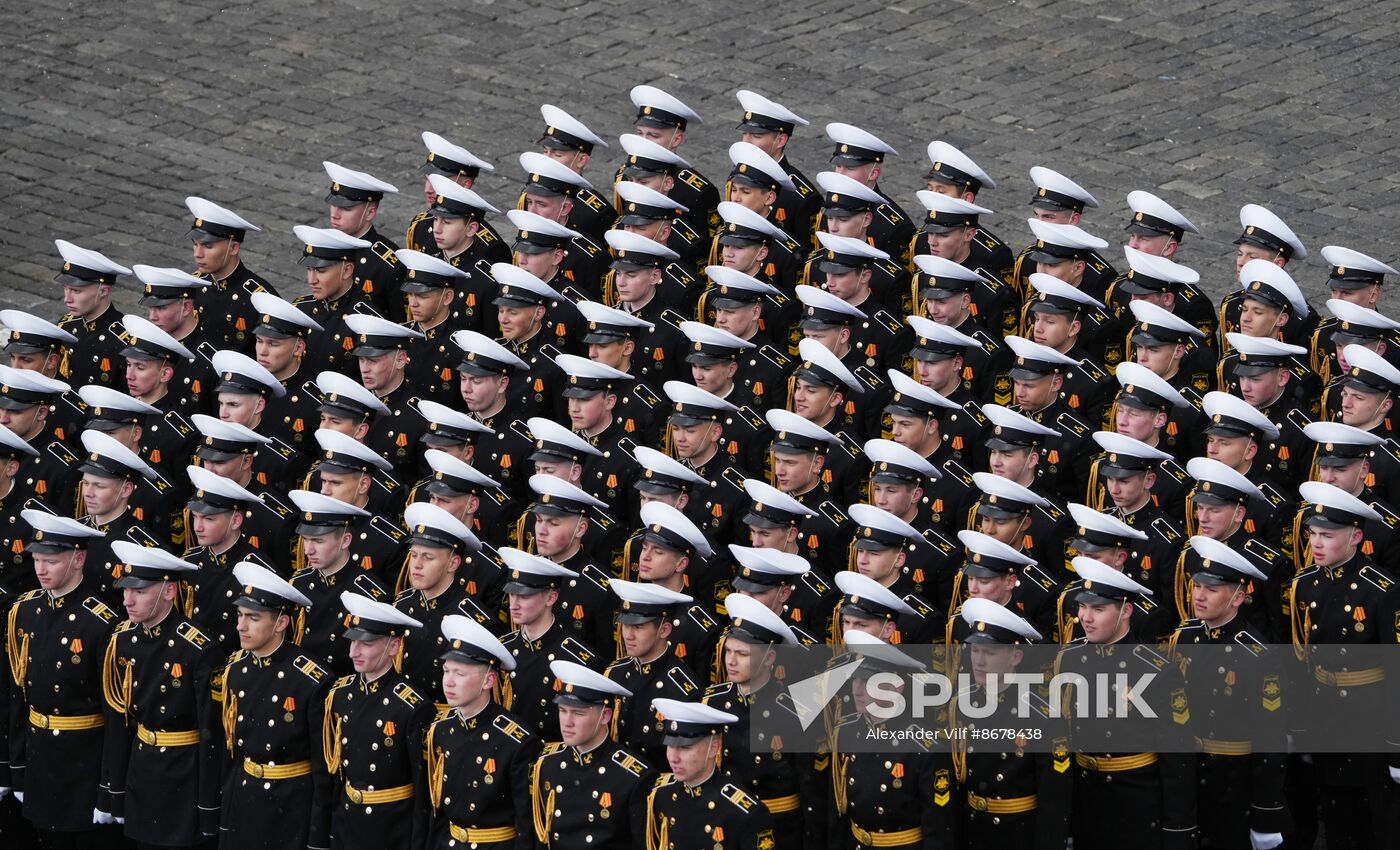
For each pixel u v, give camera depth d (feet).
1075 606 174.40
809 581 184.85
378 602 176.96
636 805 163.32
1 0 346.74
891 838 166.81
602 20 337.72
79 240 282.15
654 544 177.37
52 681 184.24
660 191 238.89
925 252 234.99
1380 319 202.49
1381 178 288.30
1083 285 223.51
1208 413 190.29
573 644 176.86
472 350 205.98
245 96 316.81
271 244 281.13
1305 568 180.55
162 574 179.32
